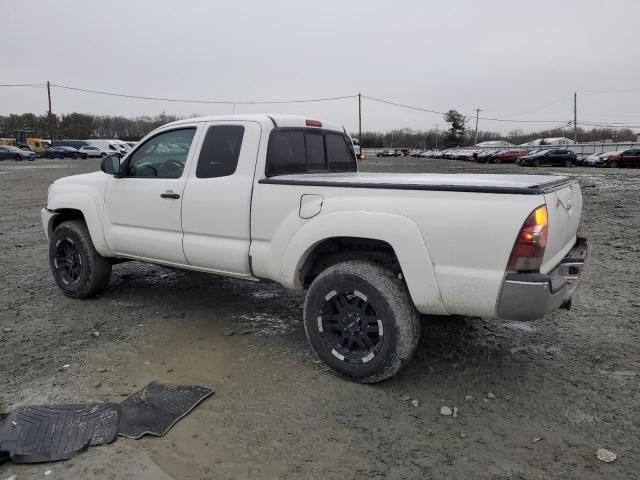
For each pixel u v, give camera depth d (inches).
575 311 199.9
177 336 174.2
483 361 155.6
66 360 155.1
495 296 119.9
